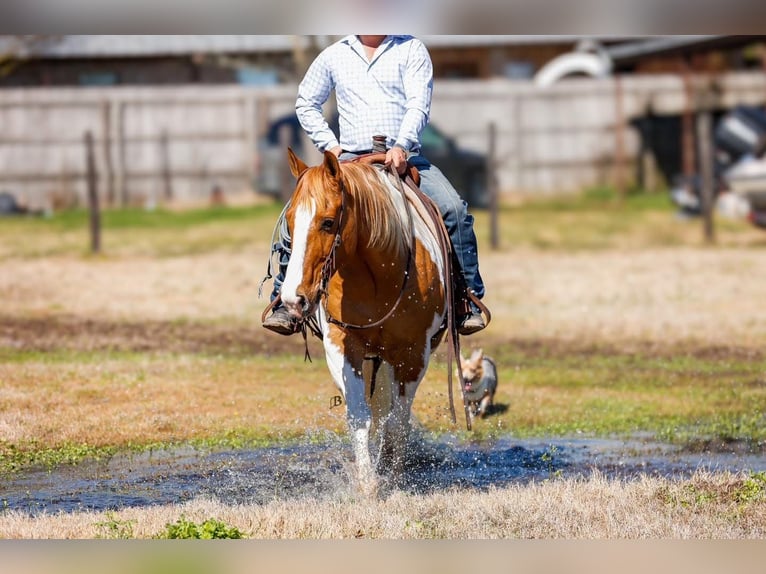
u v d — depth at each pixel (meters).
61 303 18.81
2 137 32.91
